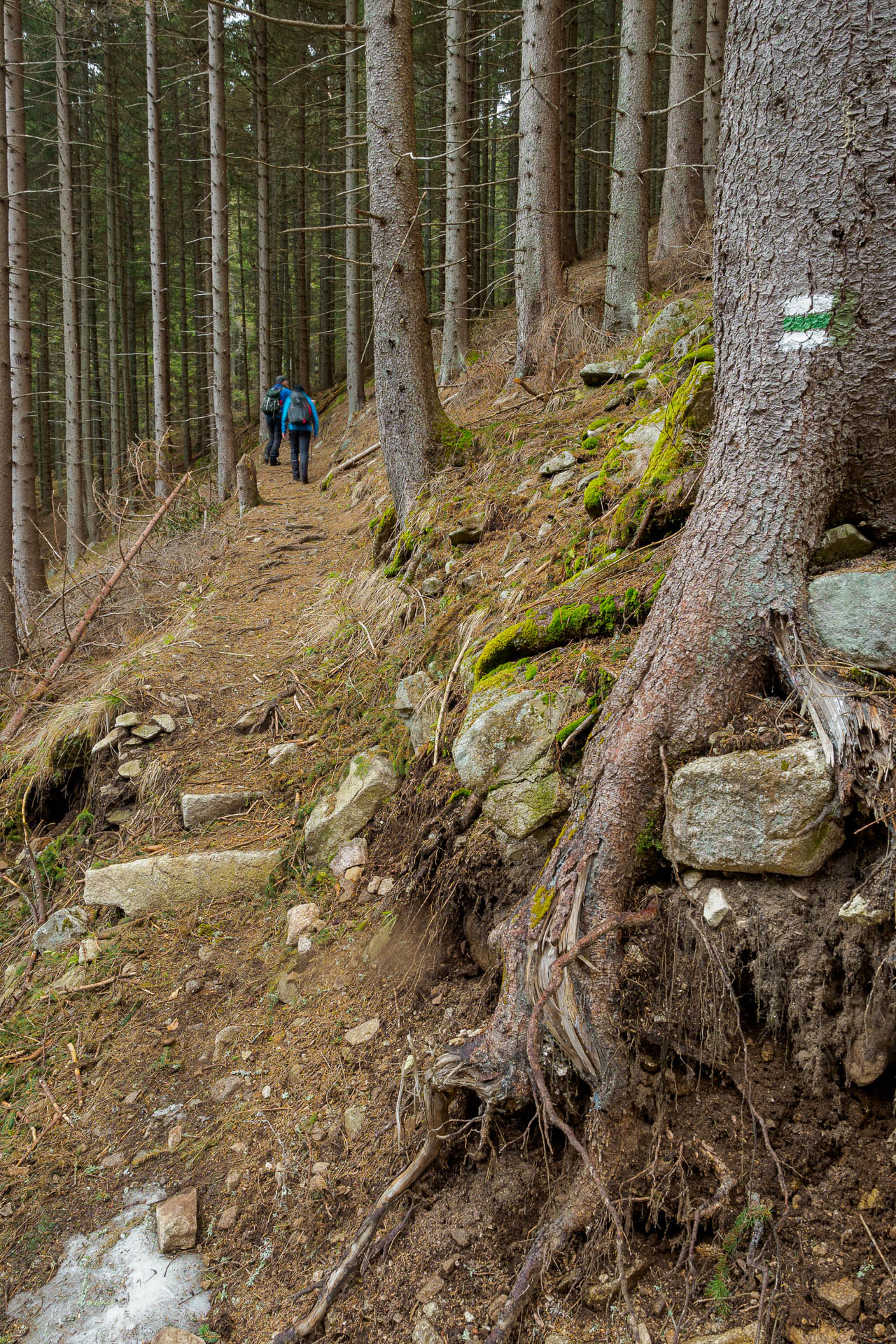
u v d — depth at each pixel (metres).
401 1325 2.18
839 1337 1.84
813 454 2.40
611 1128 2.14
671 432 3.63
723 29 10.62
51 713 5.61
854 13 2.21
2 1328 2.45
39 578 8.09
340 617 5.67
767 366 2.43
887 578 2.25
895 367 2.33
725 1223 2.06
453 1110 2.42
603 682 2.88
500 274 21.95
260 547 8.39
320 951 3.43
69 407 14.93
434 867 3.19
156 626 6.91
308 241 22.97
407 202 5.55
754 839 2.16
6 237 7.16
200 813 4.30
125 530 10.35
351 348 16.50
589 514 4.08
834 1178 2.03
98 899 4.06
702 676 2.40
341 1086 2.84
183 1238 2.56
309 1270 2.41
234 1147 2.79
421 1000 2.99
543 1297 2.09
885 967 1.96
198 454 25.06
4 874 4.65
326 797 4.10
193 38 13.50
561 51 8.74
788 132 2.34
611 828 2.36
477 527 4.96
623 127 8.26
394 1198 2.39
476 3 14.11
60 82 14.38
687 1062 2.22
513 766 2.90
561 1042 2.19
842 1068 2.07
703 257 8.51
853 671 2.24
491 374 9.26
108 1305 2.45
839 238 2.30
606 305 8.45
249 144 20.39
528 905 2.45
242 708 5.09
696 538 2.55
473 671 3.57
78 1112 3.10
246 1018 3.29
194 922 3.85
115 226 20.00
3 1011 3.74
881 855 2.05
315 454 15.74
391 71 5.35
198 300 24.70
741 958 2.19
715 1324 1.95
